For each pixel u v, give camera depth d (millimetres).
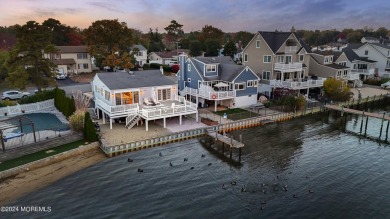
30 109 44375
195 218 23141
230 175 29875
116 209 24172
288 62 62625
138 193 26469
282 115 48969
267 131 43812
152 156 33906
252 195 26281
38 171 29594
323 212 24109
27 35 49312
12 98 51906
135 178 29000
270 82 58312
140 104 42750
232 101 50562
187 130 39344
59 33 109875
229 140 34969
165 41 173000
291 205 24906
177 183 28250
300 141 40062
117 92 40250
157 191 26844
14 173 28641
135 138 36406
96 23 77812
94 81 46750
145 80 44500
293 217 23438
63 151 32656
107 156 33406
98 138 35969
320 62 68938
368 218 23484
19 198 25172
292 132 43719
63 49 80875
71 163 31547
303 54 64250
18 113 43062
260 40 61875
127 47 84125
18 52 49656
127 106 39688
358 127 47344
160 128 40312
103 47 79812
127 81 43094
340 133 44031
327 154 35781
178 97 45094
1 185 26875
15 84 48812
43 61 52375
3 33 111625
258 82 57281
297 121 49594
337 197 26250
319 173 30625
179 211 24000
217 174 30047
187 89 51938
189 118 45000
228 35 187125
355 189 27672
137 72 47312
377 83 75688
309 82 58906
